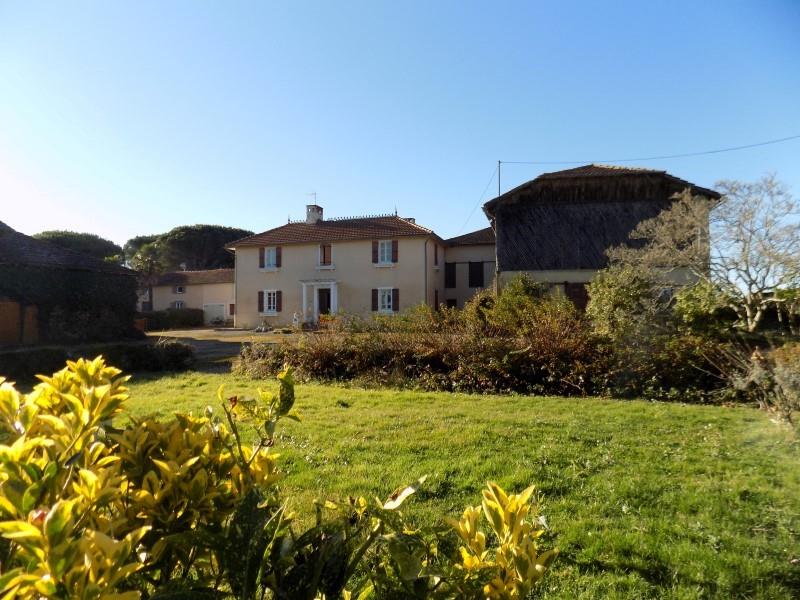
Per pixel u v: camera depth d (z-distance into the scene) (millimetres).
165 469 1359
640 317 10523
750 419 6672
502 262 23125
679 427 6246
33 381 12328
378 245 31969
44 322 22094
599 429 6133
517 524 1417
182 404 7965
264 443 1720
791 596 2650
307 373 11688
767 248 12367
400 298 31312
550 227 23109
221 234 59844
